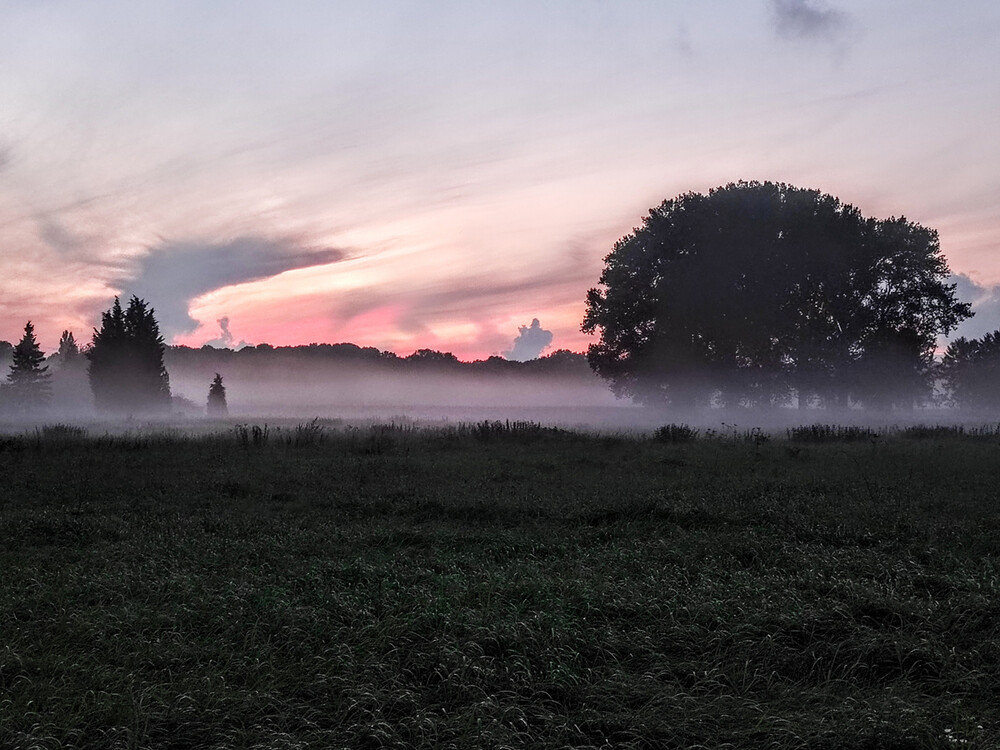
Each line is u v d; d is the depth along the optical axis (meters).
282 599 7.34
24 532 10.71
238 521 11.30
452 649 6.09
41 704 5.31
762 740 5.05
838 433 27.64
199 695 5.45
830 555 8.90
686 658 6.30
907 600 7.25
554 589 7.63
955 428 31.70
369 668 5.89
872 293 51.09
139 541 9.98
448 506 12.44
